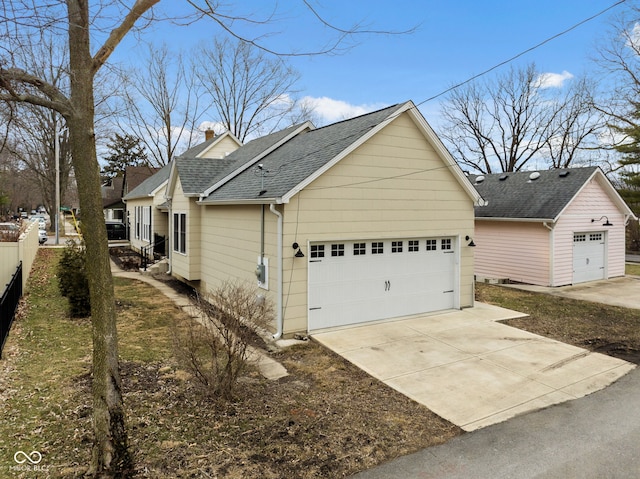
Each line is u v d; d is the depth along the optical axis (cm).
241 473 413
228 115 3453
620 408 571
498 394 616
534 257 1553
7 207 5609
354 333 909
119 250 2412
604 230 1670
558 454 459
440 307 1114
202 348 744
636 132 2538
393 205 1007
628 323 1016
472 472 426
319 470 425
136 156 4959
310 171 896
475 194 1117
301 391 620
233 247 1098
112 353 388
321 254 927
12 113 440
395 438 492
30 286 1288
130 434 471
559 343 851
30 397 553
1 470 396
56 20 378
